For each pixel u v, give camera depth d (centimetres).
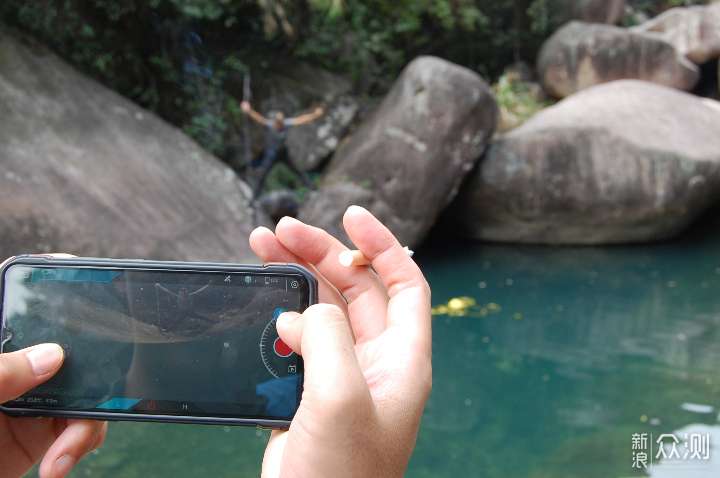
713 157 770
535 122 827
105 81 658
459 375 424
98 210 486
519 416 362
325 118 836
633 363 438
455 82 718
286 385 110
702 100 949
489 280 664
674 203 761
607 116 793
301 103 826
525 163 773
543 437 337
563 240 823
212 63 773
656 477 287
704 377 409
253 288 112
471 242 857
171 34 732
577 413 364
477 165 794
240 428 346
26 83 538
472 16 1021
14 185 450
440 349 473
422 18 1040
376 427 79
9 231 428
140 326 112
